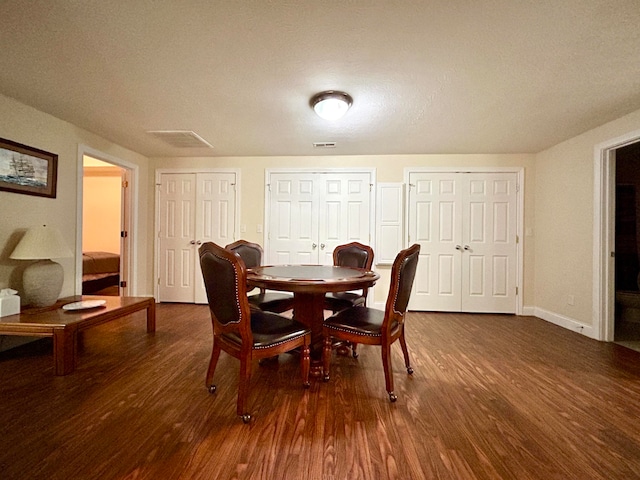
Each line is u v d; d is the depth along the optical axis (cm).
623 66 194
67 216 307
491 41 171
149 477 120
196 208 434
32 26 162
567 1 142
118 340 278
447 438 146
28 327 207
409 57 187
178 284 436
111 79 218
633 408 173
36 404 170
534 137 333
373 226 415
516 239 398
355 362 237
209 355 244
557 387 197
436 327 334
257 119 289
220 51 183
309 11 150
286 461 129
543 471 125
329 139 349
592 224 307
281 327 184
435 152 399
